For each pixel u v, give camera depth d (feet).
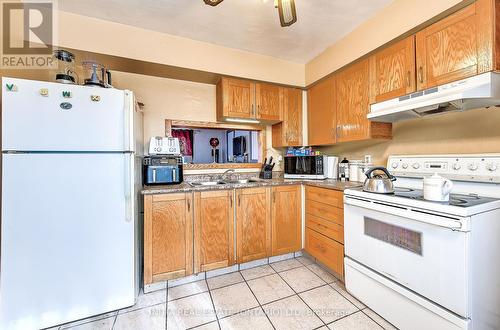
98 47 6.14
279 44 7.60
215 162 9.42
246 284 6.27
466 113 5.16
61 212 4.64
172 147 7.14
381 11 5.92
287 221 7.64
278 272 6.93
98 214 4.91
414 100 5.21
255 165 9.47
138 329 4.63
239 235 6.92
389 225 4.61
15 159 4.32
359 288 5.36
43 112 4.45
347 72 7.18
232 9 5.79
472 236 3.48
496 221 3.88
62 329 4.61
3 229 4.30
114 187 5.03
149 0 5.45
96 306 4.95
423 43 5.10
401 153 6.62
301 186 7.90
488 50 4.05
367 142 7.77
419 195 4.69
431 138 5.86
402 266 4.34
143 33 6.63
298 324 4.74
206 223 6.46
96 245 4.91
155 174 6.77
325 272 6.90
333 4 5.67
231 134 10.23
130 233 5.20
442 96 4.41
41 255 4.53
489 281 3.75
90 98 4.77
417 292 4.09
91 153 4.82
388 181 5.05
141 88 7.72
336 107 7.65
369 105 6.43
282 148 10.02
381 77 6.08
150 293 5.89
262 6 5.68
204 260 6.45
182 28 6.64
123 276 5.16
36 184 4.46
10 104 4.26
